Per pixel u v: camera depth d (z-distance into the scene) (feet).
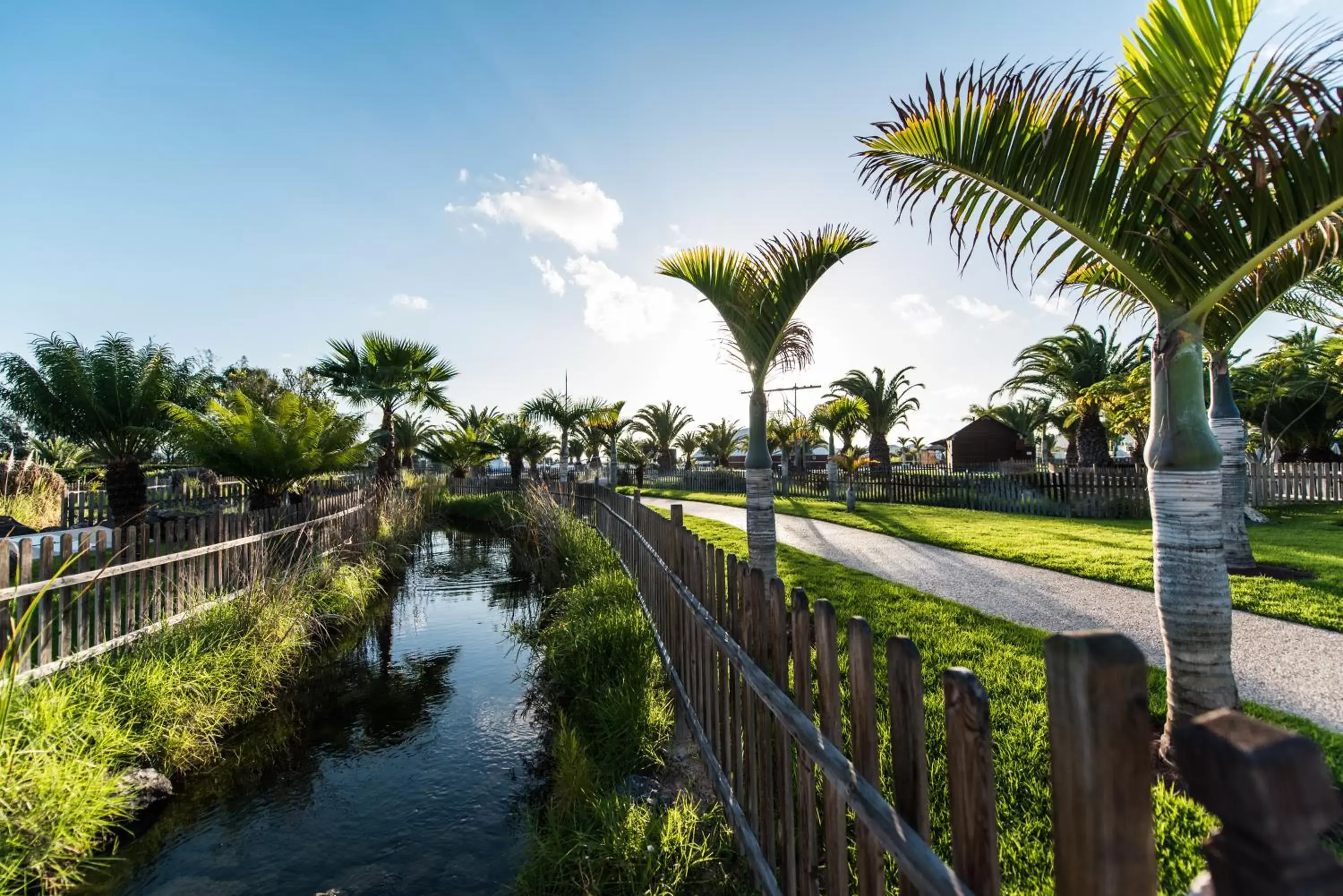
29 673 13.20
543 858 10.12
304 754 15.55
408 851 11.60
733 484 96.22
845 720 12.82
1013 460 130.93
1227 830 2.32
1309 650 15.51
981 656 15.26
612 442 100.42
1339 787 9.25
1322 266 11.01
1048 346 68.03
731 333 19.38
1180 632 10.02
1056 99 9.69
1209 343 12.94
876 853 5.08
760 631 8.62
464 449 94.38
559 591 29.22
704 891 8.91
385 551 40.55
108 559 17.34
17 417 39.24
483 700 18.92
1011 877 7.84
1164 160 10.48
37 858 10.15
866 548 34.40
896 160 11.52
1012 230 10.96
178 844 11.89
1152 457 10.36
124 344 39.04
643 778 12.39
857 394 88.89
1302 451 72.13
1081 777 2.89
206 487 62.75
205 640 17.99
